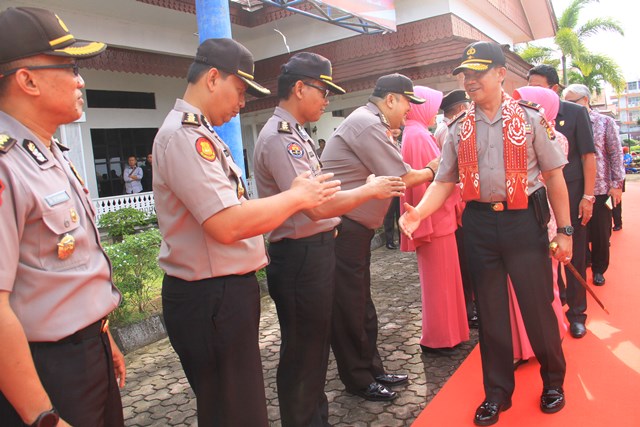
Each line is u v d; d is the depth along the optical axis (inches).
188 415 114.5
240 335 71.4
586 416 99.3
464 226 104.4
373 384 114.3
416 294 194.5
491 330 101.9
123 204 393.4
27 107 56.2
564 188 99.7
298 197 66.7
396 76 113.2
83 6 305.7
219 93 70.7
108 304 60.7
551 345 99.7
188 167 63.9
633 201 413.1
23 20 54.5
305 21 393.4
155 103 470.6
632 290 173.3
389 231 287.7
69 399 55.9
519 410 104.2
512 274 98.7
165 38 361.7
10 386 48.5
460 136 101.7
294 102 93.9
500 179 96.8
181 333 71.7
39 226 53.9
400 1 366.0
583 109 141.9
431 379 122.0
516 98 133.0
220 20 166.6
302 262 91.2
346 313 108.7
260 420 74.2
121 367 73.5
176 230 69.7
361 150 107.1
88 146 423.8
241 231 63.4
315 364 94.3
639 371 115.6
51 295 55.0
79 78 59.9
